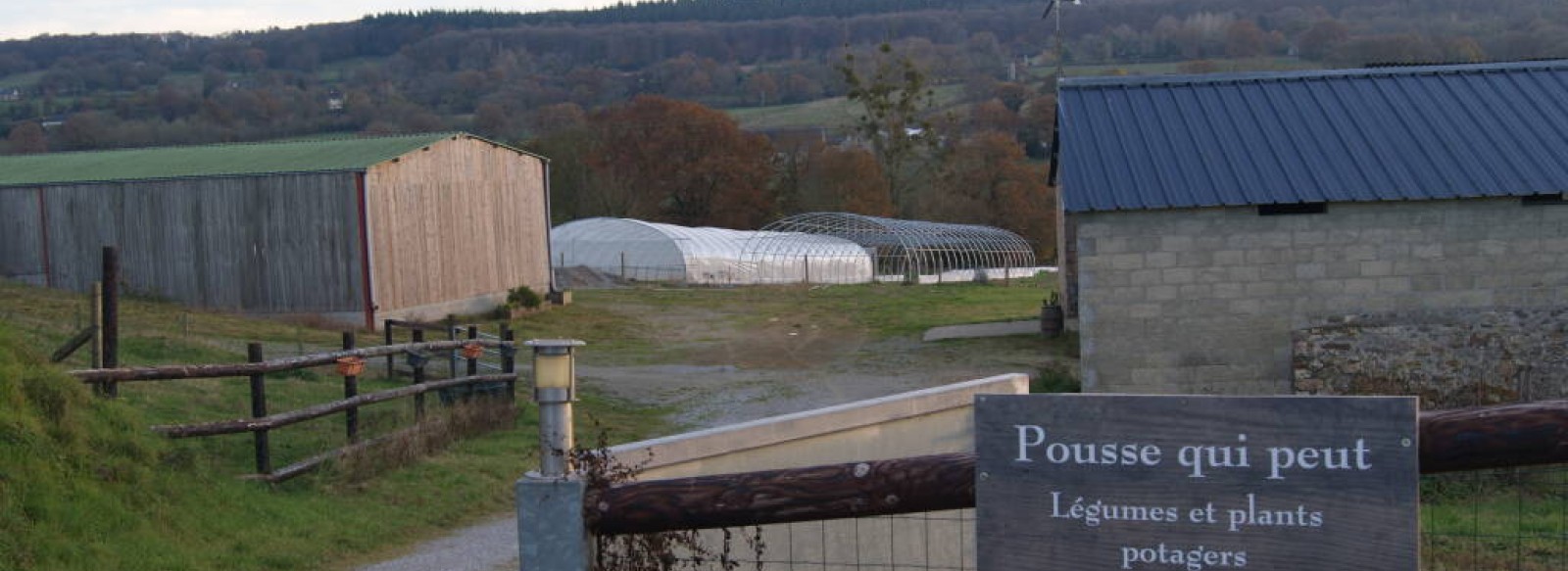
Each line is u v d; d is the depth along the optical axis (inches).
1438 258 701.9
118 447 400.2
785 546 302.2
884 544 307.4
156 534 366.9
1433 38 4190.5
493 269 1425.9
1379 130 756.0
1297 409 160.7
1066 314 1152.8
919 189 2974.9
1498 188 690.2
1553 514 430.6
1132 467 166.1
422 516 455.8
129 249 1268.5
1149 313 714.2
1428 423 163.5
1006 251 2107.5
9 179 1314.0
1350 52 4338.1
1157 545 165.9
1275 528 162.1
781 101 5398.6
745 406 848.9
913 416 309.0
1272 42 4756.4
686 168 2765.7
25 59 5999.0
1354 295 706.8
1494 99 781.9
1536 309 679.1
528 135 4210.1
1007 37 6668.3
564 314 1405.0
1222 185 711.1
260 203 1239.5
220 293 1251.8
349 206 1221.1
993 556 171.0
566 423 197.5
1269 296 709.9
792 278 1923.0
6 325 478.9
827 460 300.4
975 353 1071.6
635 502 191.6
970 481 179.9
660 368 1038.4
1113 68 4753.9
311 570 382.0
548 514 193.3
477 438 603.5
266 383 680.4
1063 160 744.3
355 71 6028.5
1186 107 797.2
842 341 1194.0
